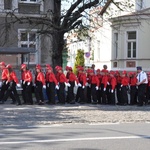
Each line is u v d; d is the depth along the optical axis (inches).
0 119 529.7
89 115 584.7
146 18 1305.4
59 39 931.3
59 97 735.7
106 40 1557.6
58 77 738.2
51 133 420.8
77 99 772.6
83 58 1681.8
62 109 649.6
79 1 905.5
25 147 345.1
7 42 1074.7
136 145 357.7
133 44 1349.7
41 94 711.7
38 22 919.0
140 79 747.4
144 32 1312.7
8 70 698.8
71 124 495.8
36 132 427.2
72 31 951.6
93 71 764.6
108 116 576.7
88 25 942.4
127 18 1317.7
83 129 452.4
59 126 476.4
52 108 658.8
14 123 497.0
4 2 1088.2
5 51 772.0
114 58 1423.5
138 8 1362.0
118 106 733.3
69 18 912.3
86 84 760.3
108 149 339.3
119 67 1376.7
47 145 354.3
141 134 418.3
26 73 708.0
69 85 746.2
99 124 498.6
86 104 752.3
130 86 775.1
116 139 386.6
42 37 1062.4
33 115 573.9
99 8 975.6
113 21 1339.8
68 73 751.1
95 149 339.0
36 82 711.7
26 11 1112.8
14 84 696.4
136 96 778.2
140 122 523.2
